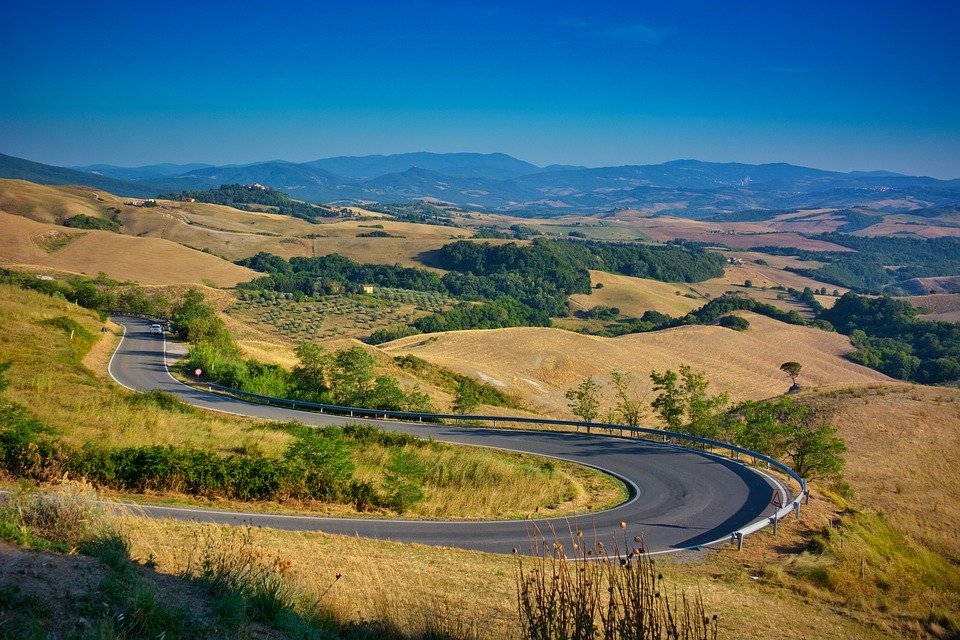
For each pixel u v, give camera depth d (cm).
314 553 1291
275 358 6481
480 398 6925
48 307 6069
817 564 1748
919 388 6581
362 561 1286
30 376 3094
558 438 3662
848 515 2448
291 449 2080
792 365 11038
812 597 1548
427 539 1744
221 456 2242
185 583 735
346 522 1797
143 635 562
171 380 4578
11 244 14925
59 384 3019
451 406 5238
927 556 2586
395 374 6412
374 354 7038
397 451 2681
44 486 1505
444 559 1453
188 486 1834
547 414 6950
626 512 2247
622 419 5334
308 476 2006
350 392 4562
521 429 4025
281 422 3359
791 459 3650
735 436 3816
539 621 600
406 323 13550
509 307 16688
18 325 4628
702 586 1465
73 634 518
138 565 761
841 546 1959
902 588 1794
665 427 4884
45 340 4431
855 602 1561
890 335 15888
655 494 2506
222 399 4159
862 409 5562
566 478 2645
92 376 3794
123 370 4734
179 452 1961
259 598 730
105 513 859
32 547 689
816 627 1312
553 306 18900
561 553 632
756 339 12862
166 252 16588
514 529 1928
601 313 18825
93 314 6706
